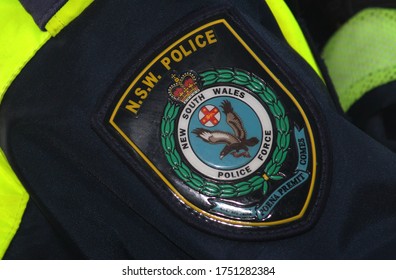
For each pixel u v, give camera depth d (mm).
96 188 1247
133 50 1203
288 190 1169
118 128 1173
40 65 1265
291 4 1590
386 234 1245
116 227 1257
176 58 1190
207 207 1161
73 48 1233
